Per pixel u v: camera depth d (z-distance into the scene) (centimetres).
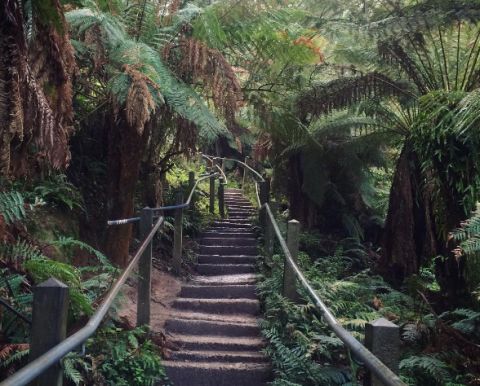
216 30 454
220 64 470
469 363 392
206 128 452
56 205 478
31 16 231
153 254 658
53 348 174
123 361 365
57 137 271
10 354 292
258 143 859
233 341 455
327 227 837
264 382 399
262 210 797
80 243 390
